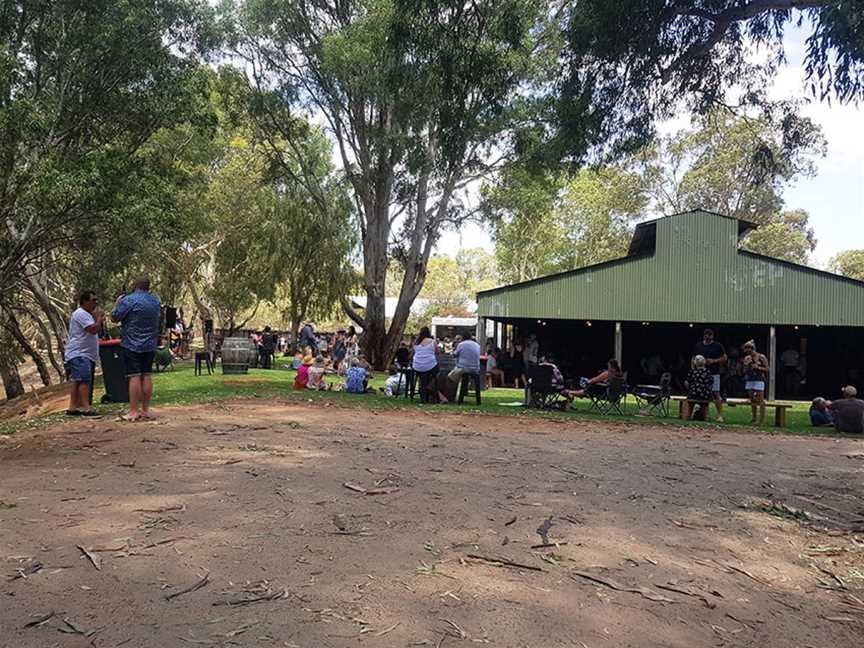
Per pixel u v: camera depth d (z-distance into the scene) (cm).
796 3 757
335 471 598
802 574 396
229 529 412
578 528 451
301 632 279
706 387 1263
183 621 285
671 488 595
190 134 2336
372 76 2031
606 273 2430
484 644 278
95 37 1416
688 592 352
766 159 1021
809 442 988
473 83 966
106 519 427
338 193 2872
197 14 1584
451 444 790
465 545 402
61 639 266
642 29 862
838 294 2283
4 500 471
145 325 888
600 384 1387
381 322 2761
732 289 2348
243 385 1616
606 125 1000
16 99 1244
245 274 3275
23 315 3250
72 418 919
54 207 1237
